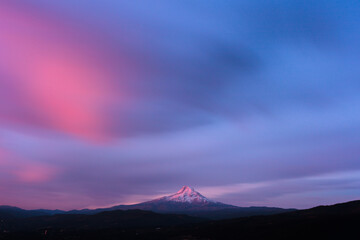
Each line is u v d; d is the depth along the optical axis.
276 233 138.00
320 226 136.00
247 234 145.25
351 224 133.50
